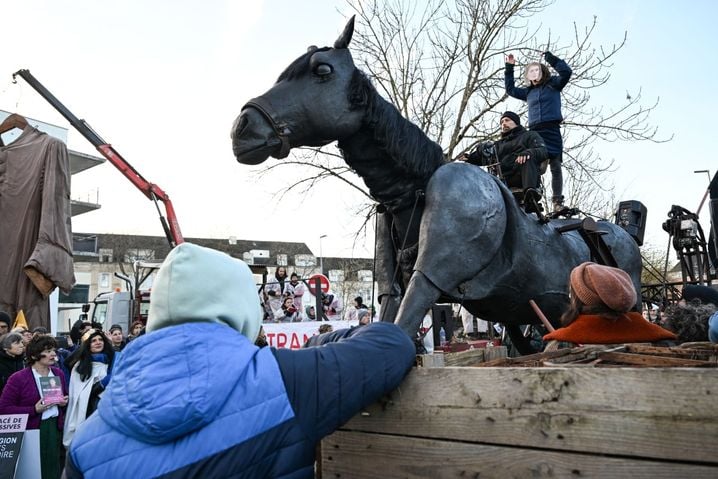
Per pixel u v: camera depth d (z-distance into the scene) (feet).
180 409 4.60
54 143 21.83
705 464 4.41
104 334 19.19
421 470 5.92
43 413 17.47
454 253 11.32
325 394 5.14
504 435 5.41
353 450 6.49
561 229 14.06
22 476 16.44
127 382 4.88
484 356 9.25
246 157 10.98
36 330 20.26
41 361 17.85
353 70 11.43
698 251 31.04
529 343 15.93
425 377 5.98
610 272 8.50
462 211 11.50
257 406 4.89
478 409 5.58
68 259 21.44
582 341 8.31
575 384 5.05
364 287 166.09
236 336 5.26
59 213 21.50
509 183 15.81
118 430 4.87
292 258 214.07
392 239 12.95
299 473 4.96
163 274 5.38
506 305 12.96
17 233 21.31
